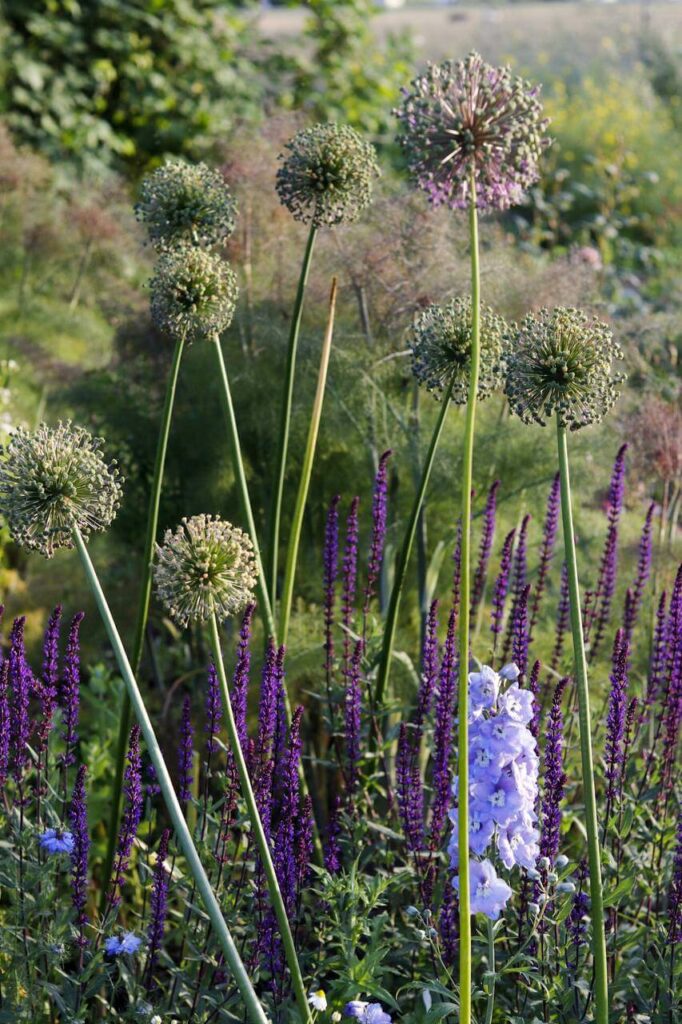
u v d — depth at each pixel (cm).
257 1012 175
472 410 183
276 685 237
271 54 752
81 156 666
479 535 341
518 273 358
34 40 682
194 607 187
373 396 327
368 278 330
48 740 279
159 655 380
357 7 763
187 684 362
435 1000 231
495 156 204
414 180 222
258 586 272
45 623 365
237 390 347
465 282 336
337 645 311
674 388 402
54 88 673
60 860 256
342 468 348
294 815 226
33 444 198
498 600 271
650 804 265
